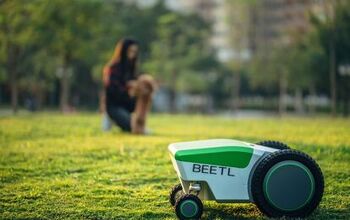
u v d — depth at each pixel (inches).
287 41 2223.2
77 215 244.2
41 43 1268.5
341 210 252.5
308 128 716.0
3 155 416.5
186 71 2039.9
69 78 1926.7
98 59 1678.2
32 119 850.1
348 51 1417.3
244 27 2076.8
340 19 1381.6
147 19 2454.5
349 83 1533.0
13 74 1186.6
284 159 226.7
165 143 488.4
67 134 587.2
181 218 229.3
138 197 281.0
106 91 612.4
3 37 1107.3
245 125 791.1
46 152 430.9
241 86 2928.2
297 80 1886.1
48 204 263.7
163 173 346.9
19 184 310.2
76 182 318.0
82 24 1302.9
